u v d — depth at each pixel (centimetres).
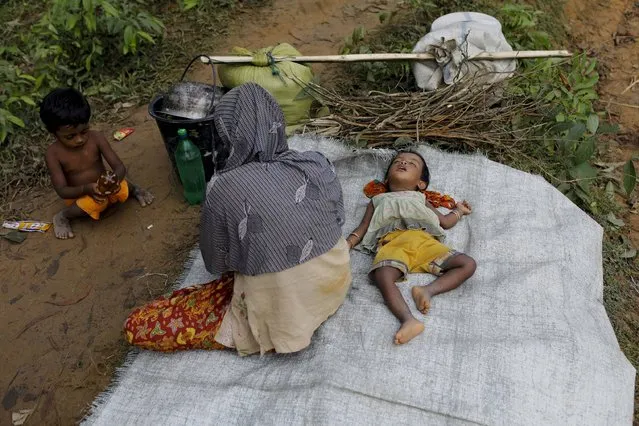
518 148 374
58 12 450
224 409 224
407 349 239
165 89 458
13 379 262
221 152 258
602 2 575
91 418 229
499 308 258
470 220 312
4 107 402
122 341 275
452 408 219
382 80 441
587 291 279
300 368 236
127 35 450
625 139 421
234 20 535
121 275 310
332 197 230
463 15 418
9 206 361
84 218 345
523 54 397
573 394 226
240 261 225
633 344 279
